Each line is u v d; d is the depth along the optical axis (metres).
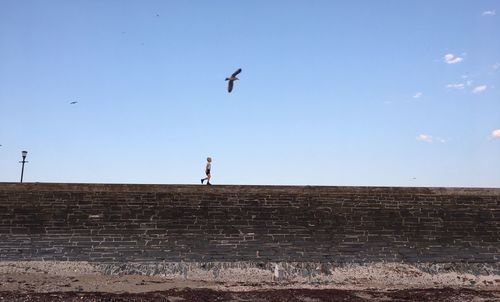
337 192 20.83
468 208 21.02
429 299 15.41
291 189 20.66
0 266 17.28
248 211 20.06
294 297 15.34
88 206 19.50
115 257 18.19
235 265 18.27
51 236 18.58
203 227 19.47
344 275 18.11
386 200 20.84
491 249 19.80
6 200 19.25
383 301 15.03
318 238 19.55
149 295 15.12
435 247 19.69
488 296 15.96
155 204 19.84
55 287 15.86
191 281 17.30
